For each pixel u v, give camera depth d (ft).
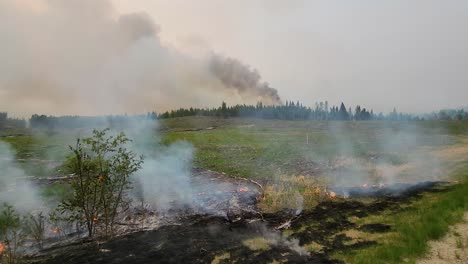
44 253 21.61
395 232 24.02
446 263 18.65
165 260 20.42
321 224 26.76
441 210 26.18
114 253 21.38
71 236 24.59
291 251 21.76
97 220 25.90
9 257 20.20
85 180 25.21
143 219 28.19
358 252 20.93
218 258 20.84
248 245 22.88
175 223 27.53
